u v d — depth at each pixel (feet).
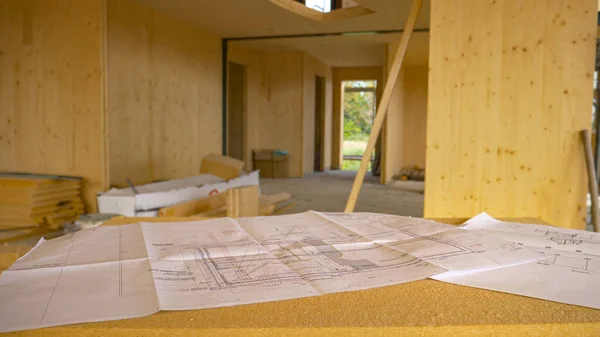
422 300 2.15
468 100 10.83
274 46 31.76
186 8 21.61
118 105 19.47
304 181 31.55
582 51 10.25
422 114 36.88
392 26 24.76
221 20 24.02
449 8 10.79
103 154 17.12
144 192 14.75
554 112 10.44
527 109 10.57
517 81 10.57
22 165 17.66
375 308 2.05
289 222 3.77
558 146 10.48
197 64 25.96
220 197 15.96
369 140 11.64
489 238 3.23
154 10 21.81
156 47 22.06
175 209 13.51
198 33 25.95
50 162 17.44
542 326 1.89
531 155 10.61
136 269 2.52
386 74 29.43
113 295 2.16
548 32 10.36
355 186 11.69
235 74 33.24
